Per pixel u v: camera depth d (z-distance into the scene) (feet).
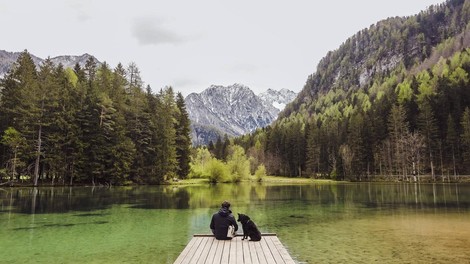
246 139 601.62
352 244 48.70
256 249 33.60
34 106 179.11
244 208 94.84
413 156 305.94
